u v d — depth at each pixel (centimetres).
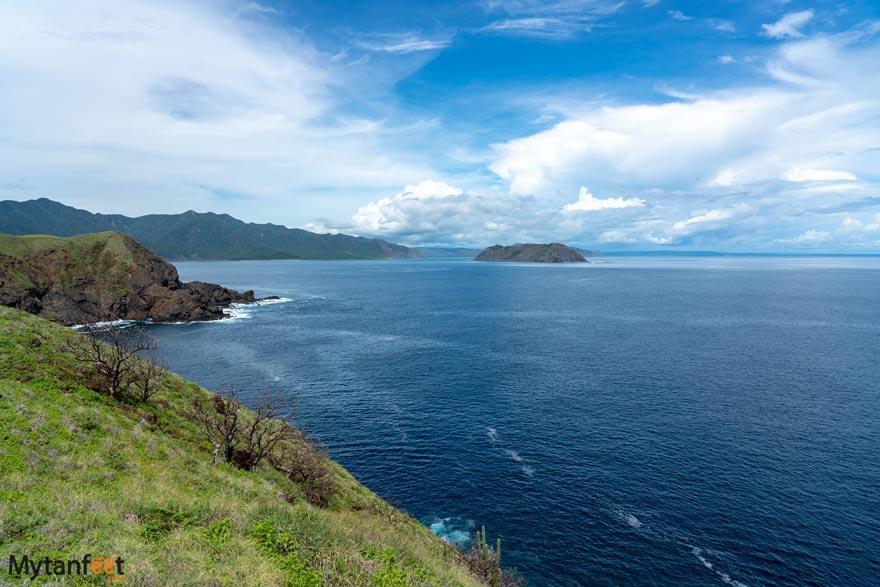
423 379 8594
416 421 6575
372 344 11825
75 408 2734
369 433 6184
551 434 6062
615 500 4606
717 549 3900
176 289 18162
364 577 1559
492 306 19212
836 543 3884
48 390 2905
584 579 3662
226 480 2688
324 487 3456
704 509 4397
